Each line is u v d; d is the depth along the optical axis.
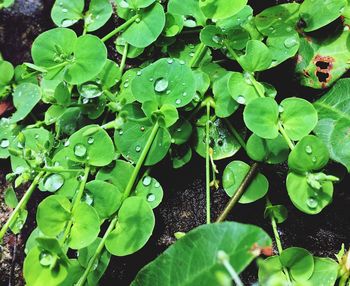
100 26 0.14
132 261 0.12
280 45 0.12
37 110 0.14
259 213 0.12
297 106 0.11
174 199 0.13
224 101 0.12
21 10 0.15
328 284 0.11
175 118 0.12
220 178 0.13
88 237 0.11
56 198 0.11
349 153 0.12
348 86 0.12
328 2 0.13
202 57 0.13
